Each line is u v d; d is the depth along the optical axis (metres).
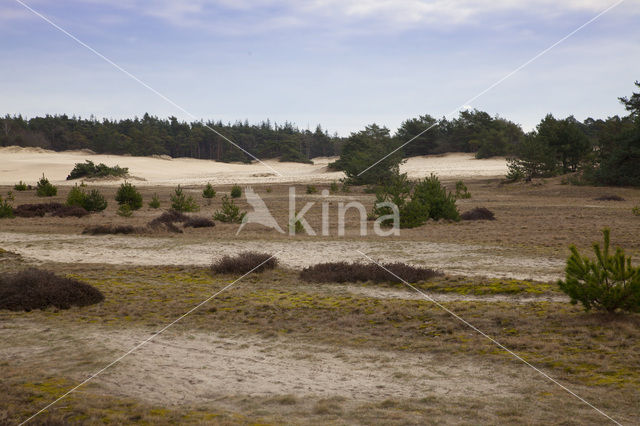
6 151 156.62
